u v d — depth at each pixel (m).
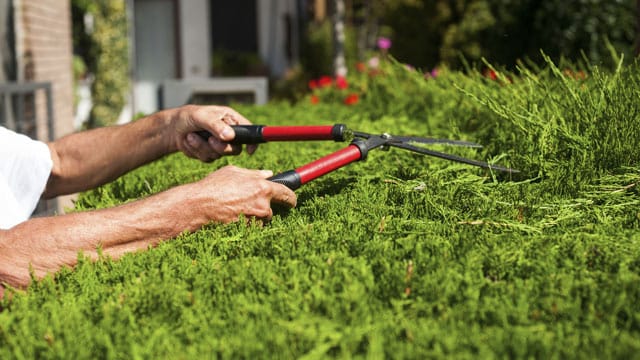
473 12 9.23
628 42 7.70
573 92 2.58
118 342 1.21
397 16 10.44
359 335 1.18
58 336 1.22
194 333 1.25
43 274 1.61
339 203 2.06
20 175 2.43
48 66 9.46
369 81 5.81
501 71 3.39
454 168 2.43
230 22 18.12
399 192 2.17
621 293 1.28
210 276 1.46
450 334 1.17
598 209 1.93
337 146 3.22
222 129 2.34
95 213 1.72
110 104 13.50
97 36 13.27
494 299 1.30
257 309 1.29
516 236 1.69
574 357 1.08
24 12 8.50
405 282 1.39
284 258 1.56
